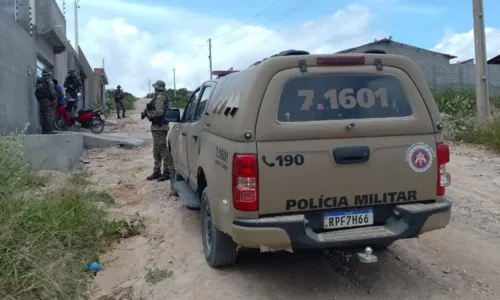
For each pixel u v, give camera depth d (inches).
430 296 158.9
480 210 253.9
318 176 145.6
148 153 483.2
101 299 161.3
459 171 348.8
